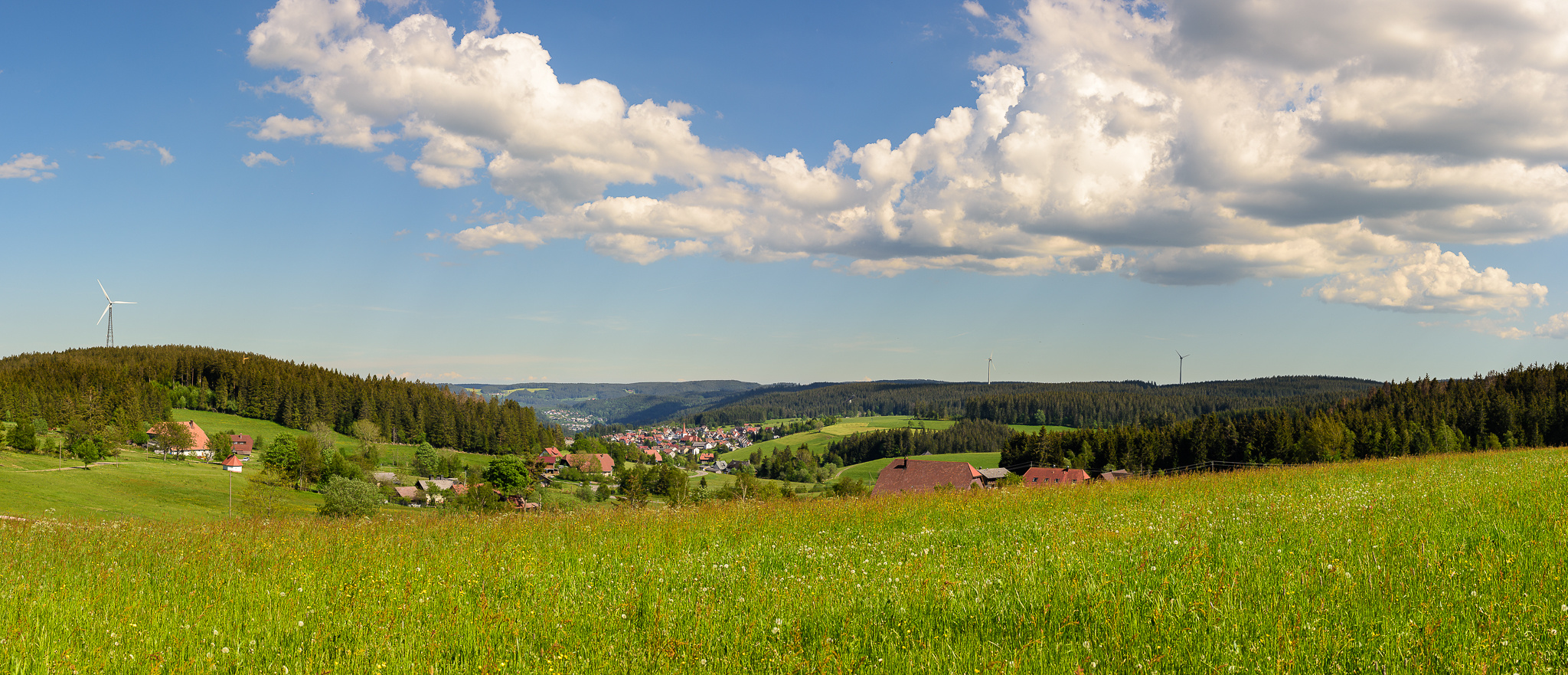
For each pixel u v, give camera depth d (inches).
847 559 378.6
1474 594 235.5
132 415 5605.3
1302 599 244.5
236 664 235.6
